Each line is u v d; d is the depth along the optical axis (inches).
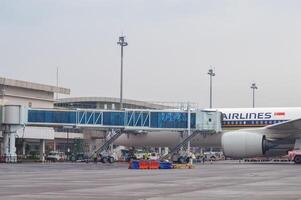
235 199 853.8
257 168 2066.9
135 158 2999.5
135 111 2679.6
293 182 1236.5
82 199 855.7
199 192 978.1
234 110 2618.1
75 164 2546.8
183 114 2635.3
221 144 2610.7
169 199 855.1
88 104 5570.9
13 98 3973.9
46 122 2699.3
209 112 2618.1
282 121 2506.2
